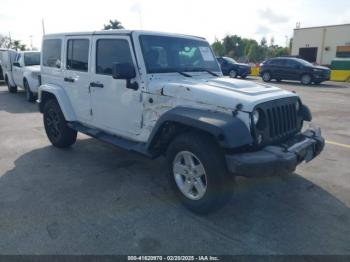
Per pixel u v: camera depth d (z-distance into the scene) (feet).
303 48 131.95
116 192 13.42
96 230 10.59
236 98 10.89
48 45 19.34
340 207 12.30
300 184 14.32
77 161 17.17
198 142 10.87
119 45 14.19
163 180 14.70
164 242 9.99
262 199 12.89
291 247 9.82
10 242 9.93
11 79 43.86
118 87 14.37
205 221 11.22
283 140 12.34
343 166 16.55
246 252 9.57
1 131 23.62
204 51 16.15
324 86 59.21
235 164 10.02
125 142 14.64
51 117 19.35
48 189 13.67
